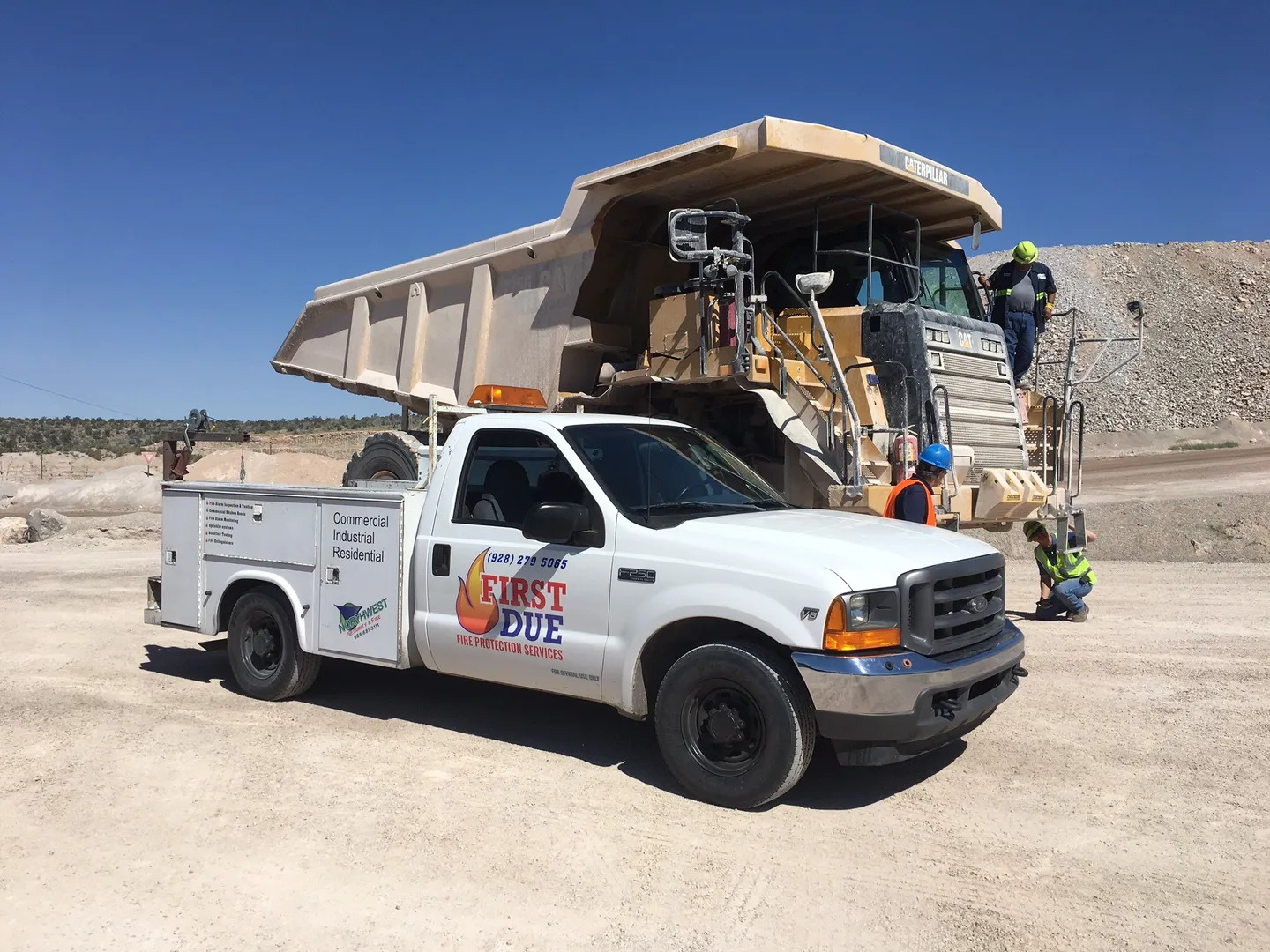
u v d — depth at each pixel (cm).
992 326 919
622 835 456
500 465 602
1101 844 442
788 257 1026
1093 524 1628
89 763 564
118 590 1297
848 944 357
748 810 485
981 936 361
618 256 1009
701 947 357
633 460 582
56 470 4562
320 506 670
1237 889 397
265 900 394
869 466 775
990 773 538
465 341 1147
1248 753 567
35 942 362
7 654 886
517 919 377
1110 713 649
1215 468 2903
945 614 493
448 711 678
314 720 657
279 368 1480
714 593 487
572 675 541
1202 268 6381
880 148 848
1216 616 986
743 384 818
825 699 454
